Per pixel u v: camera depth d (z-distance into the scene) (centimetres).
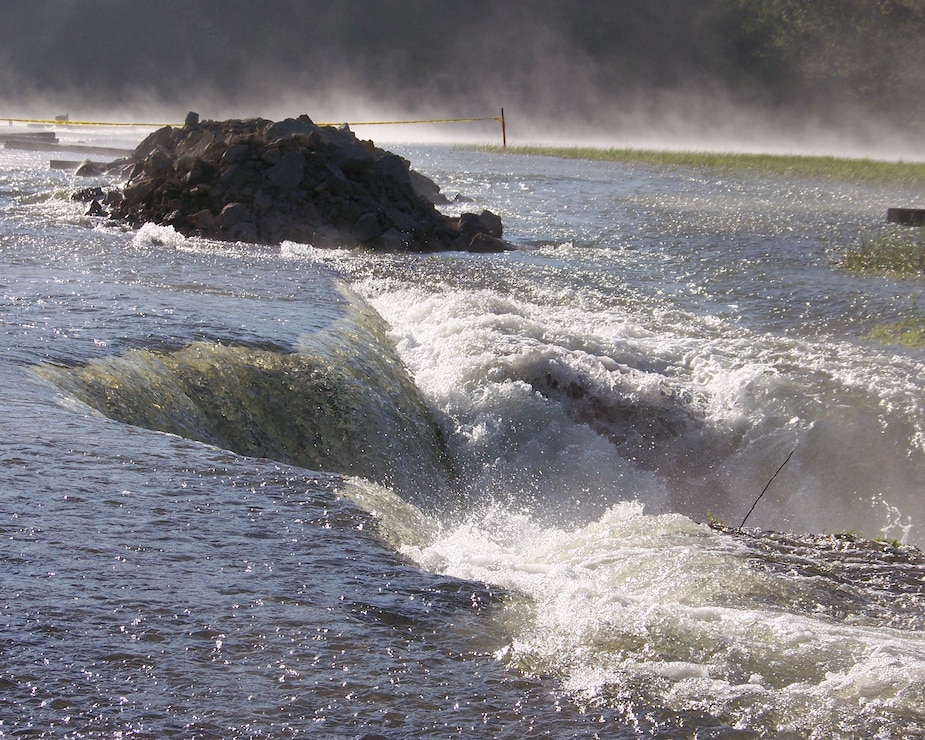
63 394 734
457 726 363
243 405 881
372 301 1385
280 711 363
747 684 400
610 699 387
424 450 1005
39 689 362
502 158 4684
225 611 432
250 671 388
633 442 1079
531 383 1117
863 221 2423
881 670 409
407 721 364
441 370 1125
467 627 442
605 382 1120
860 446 1035
